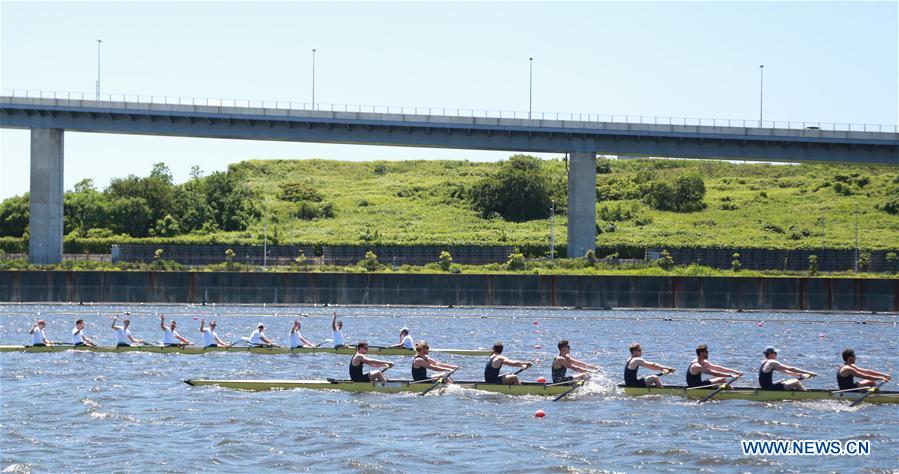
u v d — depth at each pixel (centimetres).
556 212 17612
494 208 17700
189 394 4212
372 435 3369
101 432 3400
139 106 12281
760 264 13200
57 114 12244
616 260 12681
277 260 13600
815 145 12575
